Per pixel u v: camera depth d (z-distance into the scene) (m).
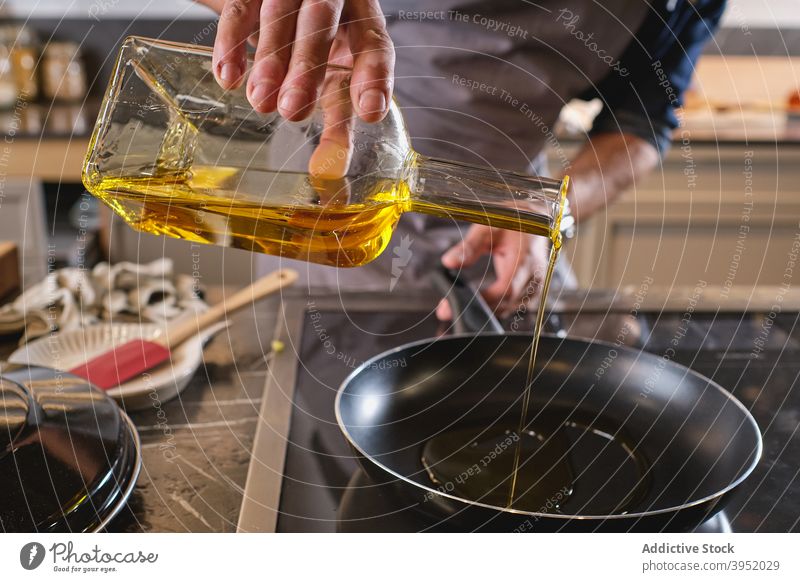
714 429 0.62
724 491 0.51
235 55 0.53
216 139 0.56
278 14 0.53
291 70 0.52
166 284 0.84
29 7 2.25
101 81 2.33
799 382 0.72
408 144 0.58
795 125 2.12
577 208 1.10
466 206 0.57
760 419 0.67
